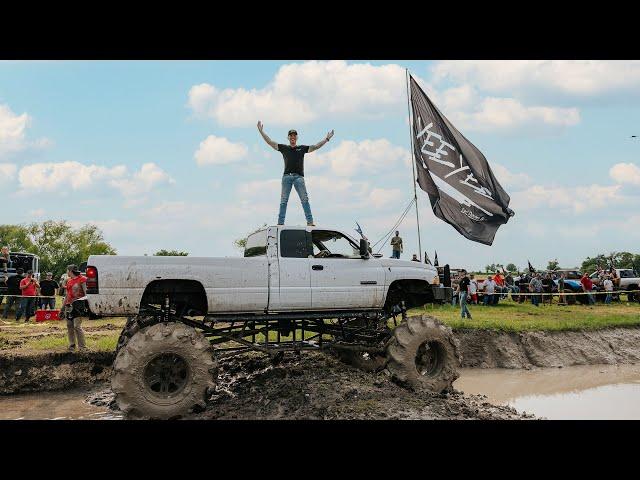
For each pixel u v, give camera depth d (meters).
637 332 16.08
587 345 14.59
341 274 8.44
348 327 9.65
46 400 8.95
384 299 8.75
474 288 21.50
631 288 24.78
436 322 8.70
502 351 13.52
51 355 10.12
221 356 8.36
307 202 9.59
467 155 13.88
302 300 8.12
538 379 11.88
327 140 9.74
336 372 9.09
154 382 7.14
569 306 21.84
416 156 13.54
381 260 8.90
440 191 13.62
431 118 13.69
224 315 7.89
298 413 7.09
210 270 7.62
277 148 9.69
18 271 16.92
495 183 14.08
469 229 13.86
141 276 7.28
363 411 7.03
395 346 8.41
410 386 8.32
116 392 6.84
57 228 79.69
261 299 7.89
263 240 8.48
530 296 23.47
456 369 8.71
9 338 12.33
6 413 8.07
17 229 78.50
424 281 9.22
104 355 10.42
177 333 7.14
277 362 9.88
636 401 9.66
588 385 11.30
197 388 7.12
